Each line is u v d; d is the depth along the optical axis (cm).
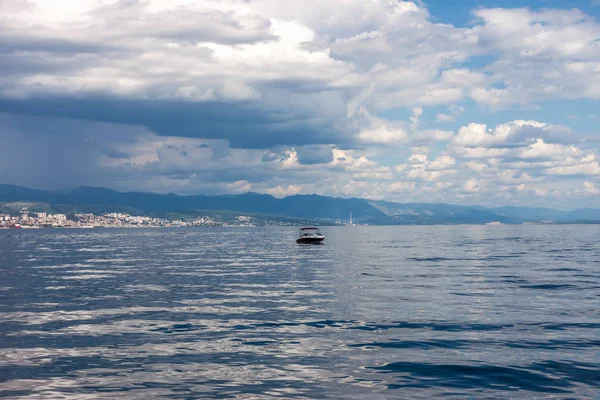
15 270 6788
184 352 2350
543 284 4741
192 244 16875
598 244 13900
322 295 4178
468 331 2728
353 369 2072
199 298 4069
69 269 6950
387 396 1761
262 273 6244
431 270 6309
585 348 2355
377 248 12675
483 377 1948
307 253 10781
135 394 1803
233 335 2686
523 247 12438
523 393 1773
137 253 11256
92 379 1966
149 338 2628
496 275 5609
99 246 15425
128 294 4328
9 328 2883
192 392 1820
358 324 2938
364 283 4984
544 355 2241
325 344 2480
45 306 3684
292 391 1822
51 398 1766
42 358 2255
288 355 2289
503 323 2925
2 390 1844
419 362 2153
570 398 1725
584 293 4138
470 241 17088
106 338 2631
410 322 2978
